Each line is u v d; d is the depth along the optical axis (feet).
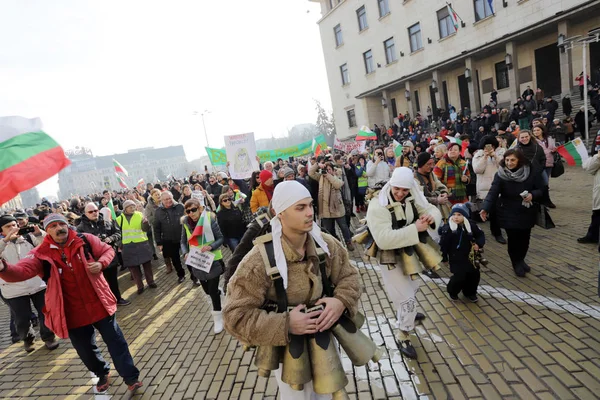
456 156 17.30
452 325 11.69
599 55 51.85
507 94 64.34
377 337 11.82
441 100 71.15
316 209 21.56
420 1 71.67
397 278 9.95
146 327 16.08
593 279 13.15
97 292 10.36
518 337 10.48
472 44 64.39
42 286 15.53
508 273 14.93
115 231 19.38
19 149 9.37
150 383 11.44
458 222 12.48
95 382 12.41
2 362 15.14
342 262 6.16
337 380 5.45
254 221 6.90
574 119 45.44
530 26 53.83
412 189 9.86
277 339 5.08
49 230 10.03
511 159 13.41
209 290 14.34
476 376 9.18
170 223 21.17
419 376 9.53
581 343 9.75
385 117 86.99
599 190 15.62
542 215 13.65
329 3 96.73
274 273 5.24
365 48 87.40
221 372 11.46
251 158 29.60
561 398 8.03
